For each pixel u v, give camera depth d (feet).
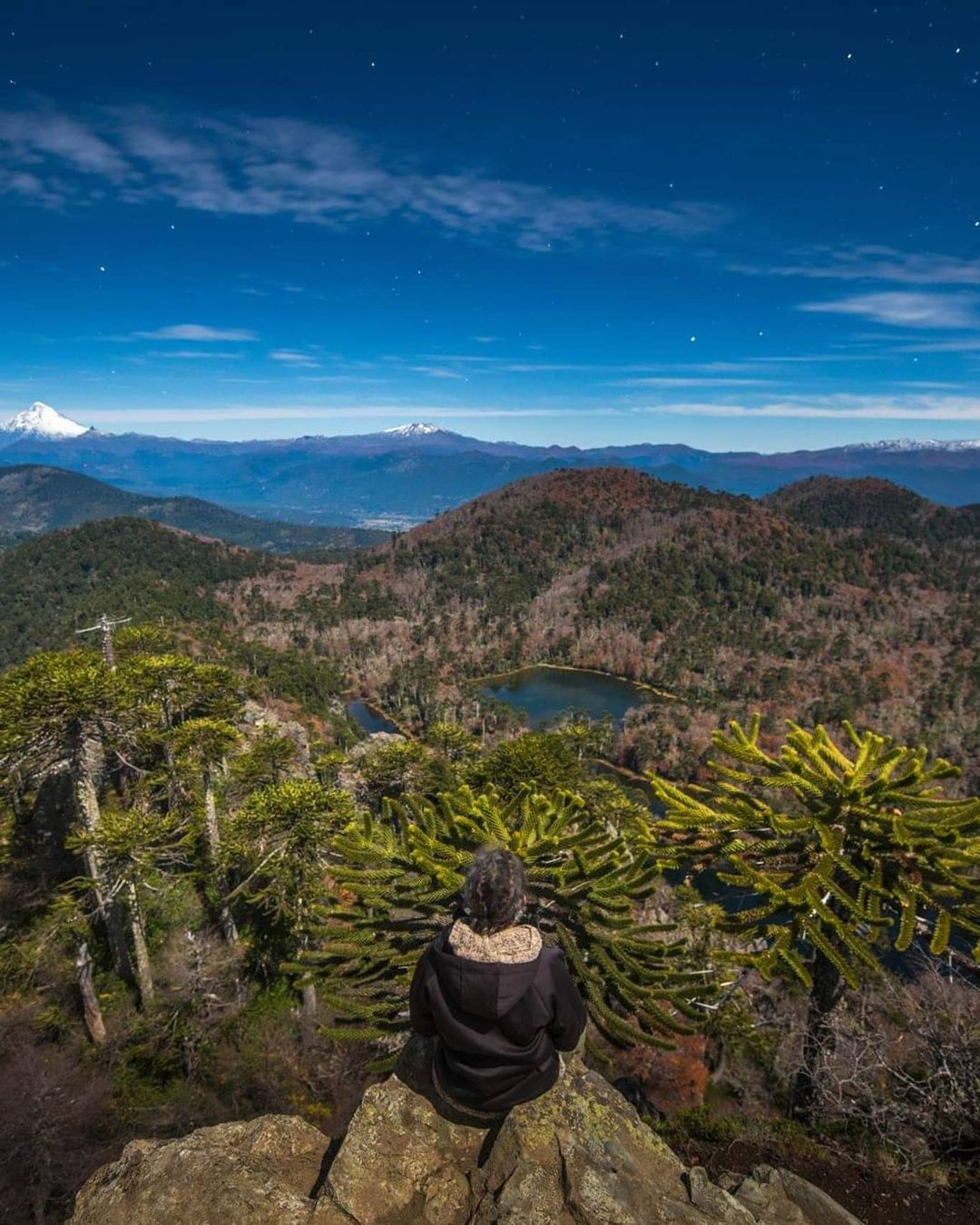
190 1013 88.28
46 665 81.92
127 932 102.01
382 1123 11.96
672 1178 11.62
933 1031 26.40
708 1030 63.82
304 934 81.92
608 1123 12.05
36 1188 66.49
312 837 75.82
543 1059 10.95
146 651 161.79
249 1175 11.46
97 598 638.12
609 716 428.97
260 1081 81.82
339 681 529.45
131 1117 77.10
